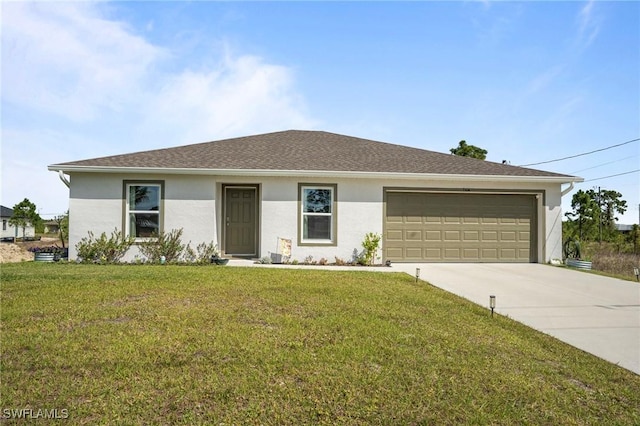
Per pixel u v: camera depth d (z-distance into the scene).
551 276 9.48
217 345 3.97
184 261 10.95
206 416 2.74
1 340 4.00
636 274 9.50
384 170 11.52
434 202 11.86
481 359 3.88
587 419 2.88
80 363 3.50
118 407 2.81
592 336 4.97
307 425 2.66
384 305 5.91
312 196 11.53
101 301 5.67
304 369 3.48
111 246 10.73
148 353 3.74
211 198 11.17
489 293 7.45
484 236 11.95
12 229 37.34
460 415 2.83
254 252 12.00
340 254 11.47
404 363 3.69
